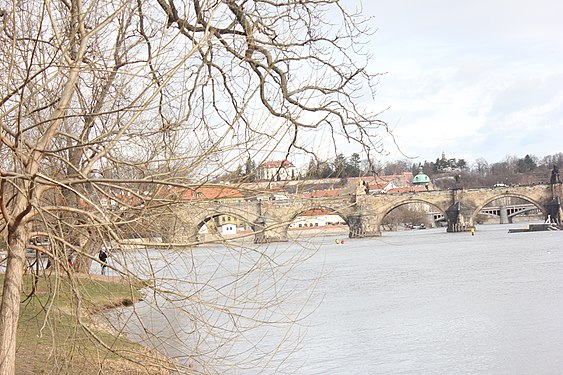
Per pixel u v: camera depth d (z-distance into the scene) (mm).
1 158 13750
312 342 33969
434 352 33219
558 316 43062
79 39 13125
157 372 14367
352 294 59562
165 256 13055
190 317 12891
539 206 170875
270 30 15781
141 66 12055
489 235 170375
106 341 16922
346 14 19406
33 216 12133
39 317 21328
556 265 81062
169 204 12148
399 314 46281
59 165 14727
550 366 30188
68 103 12602
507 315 44625
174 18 14812
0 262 12875
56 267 11555
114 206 13719
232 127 12125
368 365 30078
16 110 13469
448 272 79625
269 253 15492
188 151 13547
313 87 16203
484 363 30766
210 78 13305
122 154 14234
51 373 13641
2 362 11680
